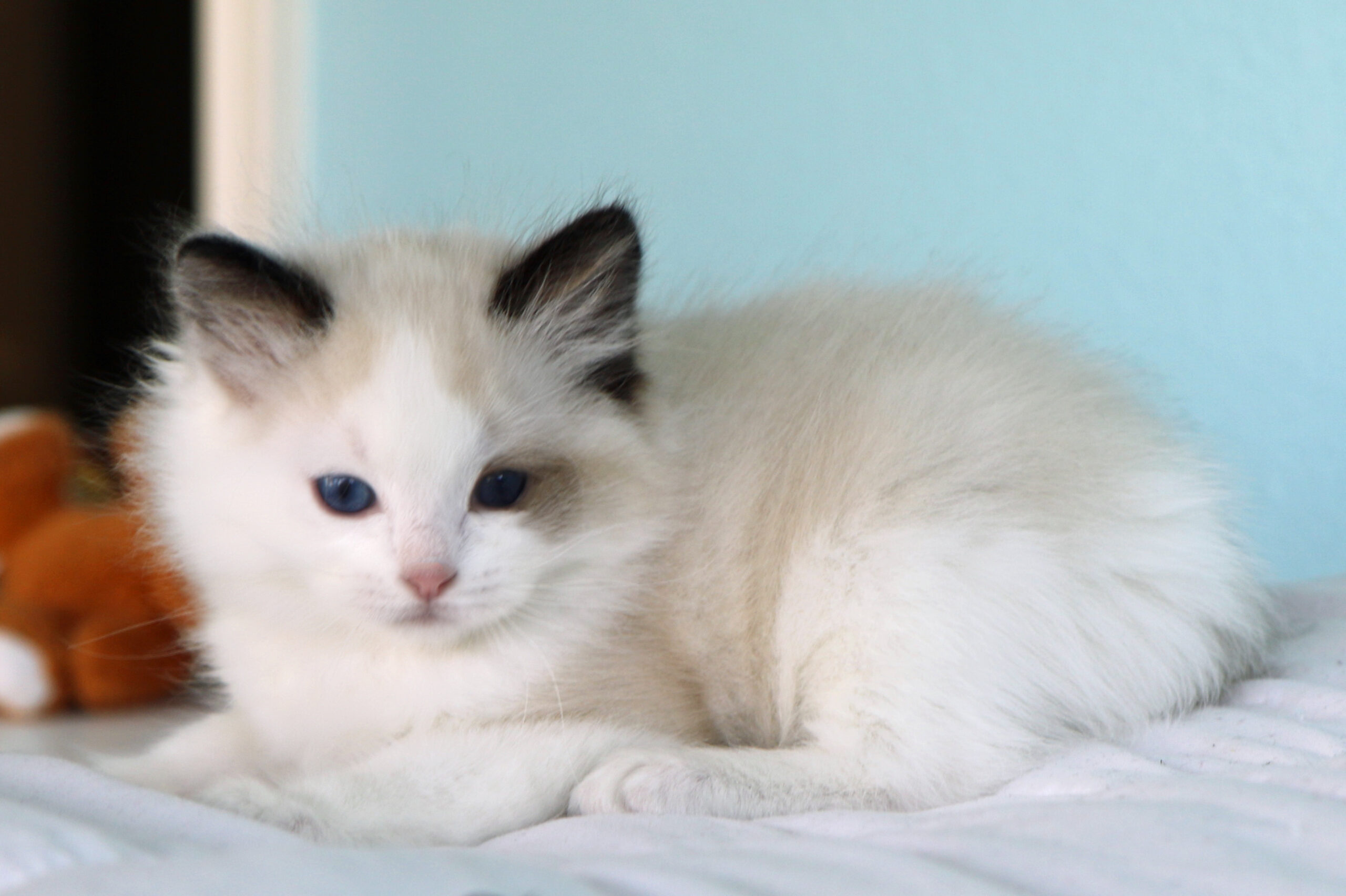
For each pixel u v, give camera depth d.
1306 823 0.42
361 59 0.85
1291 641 0.56
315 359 0.50
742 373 0.54
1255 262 0.70
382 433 0.49
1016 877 0.41
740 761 0.48
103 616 0.61
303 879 0.39
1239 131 0.70
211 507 0.51
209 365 0.51
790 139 0.76
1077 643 0.50
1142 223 0.71
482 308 0.51
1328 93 0.68
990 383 0.53
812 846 0.42
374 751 0.50
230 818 0.44
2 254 0.98
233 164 0.92
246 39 0.91
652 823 0.45
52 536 0.62
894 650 0.49
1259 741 0.49
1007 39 0.72
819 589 0.50
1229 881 0.40
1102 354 0.56
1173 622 0.51
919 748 0.49
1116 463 0.52
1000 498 0.50
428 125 0.83
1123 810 0.43
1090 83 0.71
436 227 0.57
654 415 0.52
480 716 0.50
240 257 0.50
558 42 0.79
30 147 0.98
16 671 0.60
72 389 1.00
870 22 0.74
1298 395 0.70
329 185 0.86
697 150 0.77
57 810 0.44
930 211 0.74
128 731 0.59
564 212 0.66
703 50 0.77
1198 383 0.71
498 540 0.49
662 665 0.51
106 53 0.98
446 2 0.82
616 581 0.51
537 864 0.41
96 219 0.99
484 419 0.49
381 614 0.49
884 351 0.54
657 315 0.57
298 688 0.51
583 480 0.51
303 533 0.49
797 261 0.74
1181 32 0.70
